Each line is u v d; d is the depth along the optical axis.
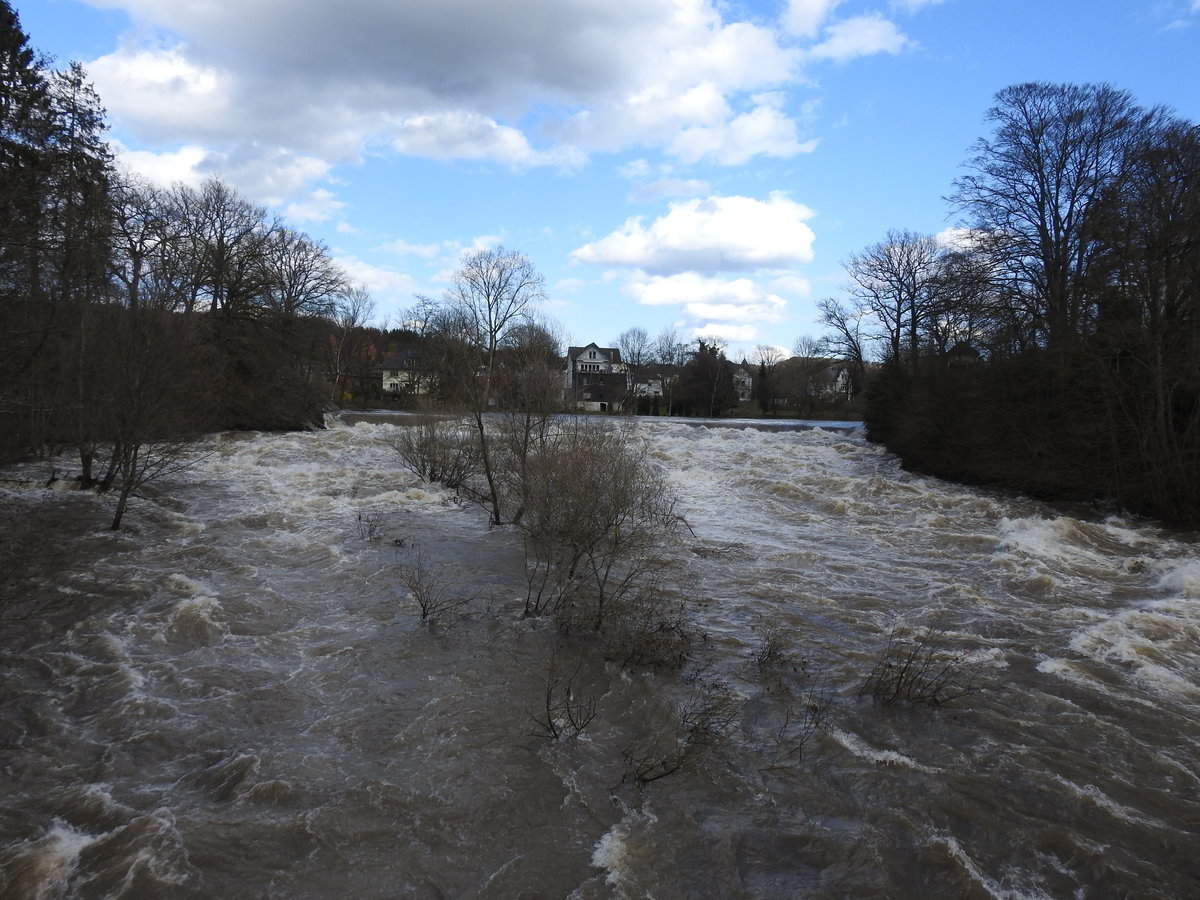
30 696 8.38
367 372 85.00
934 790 7.07
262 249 39.78
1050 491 25.28
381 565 14.16
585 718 8.24
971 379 30.64
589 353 111.25
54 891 5.37
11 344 18.28
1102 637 11.43
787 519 21.12
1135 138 26.81
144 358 16.12
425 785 6.84
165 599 11.67
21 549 13.06
